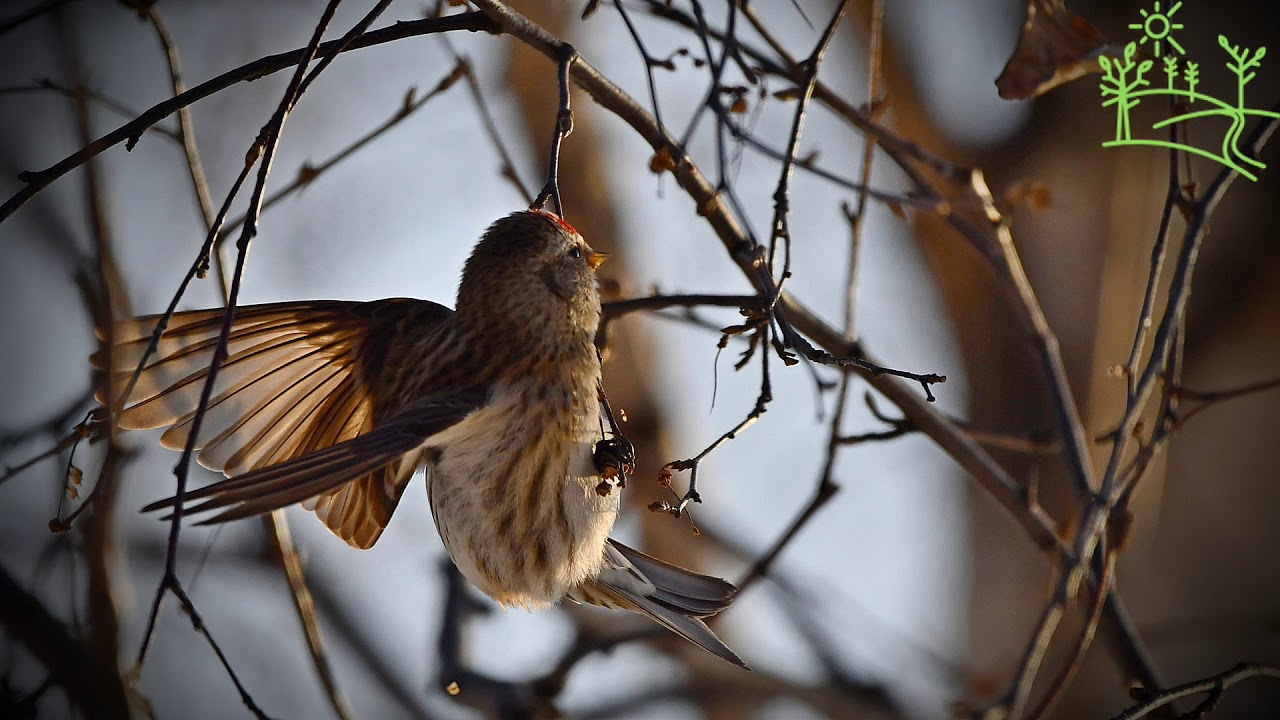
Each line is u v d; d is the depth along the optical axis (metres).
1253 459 14.48
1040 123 13.89
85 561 7.27
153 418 8.31
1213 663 14.45
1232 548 14.39
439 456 8.12
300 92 6.61
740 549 14.36
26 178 7.06
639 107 8.48
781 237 7.32
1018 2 14.41
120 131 7.20
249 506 5.84
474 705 11.55
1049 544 9.60
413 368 8.41
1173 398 8.68
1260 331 14.49
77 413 8.79
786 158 7.43
